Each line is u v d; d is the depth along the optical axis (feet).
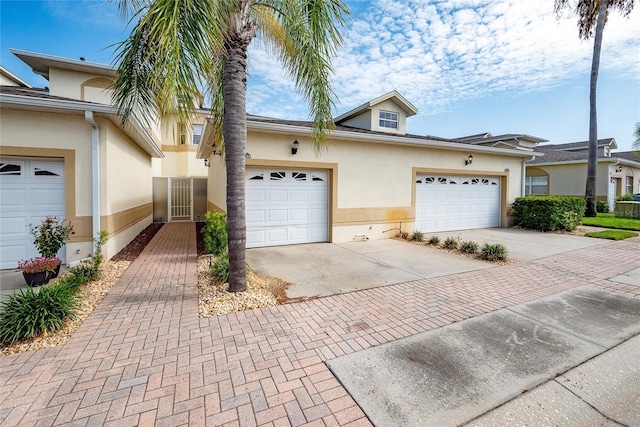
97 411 7.29
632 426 6.81
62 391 8.00
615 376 8.66
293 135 27.12
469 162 37.91
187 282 17.30
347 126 44.42
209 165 46.11
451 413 7.23
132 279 17.84
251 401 7.66
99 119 20.94
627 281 17.83
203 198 50.21
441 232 37.01
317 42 16.57
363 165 31.04
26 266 16.14
